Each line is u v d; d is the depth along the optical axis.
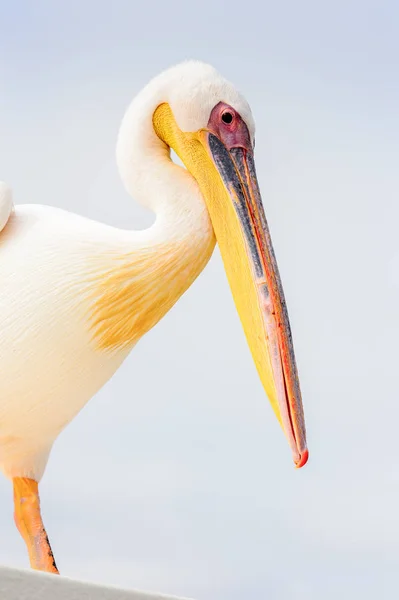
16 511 5.58
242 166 5.73
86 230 5.45
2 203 5.35
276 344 5.41
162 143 5.89
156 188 5.69
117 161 5.90
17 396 5.33
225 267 5.68
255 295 5.53
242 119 5.77
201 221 5.60
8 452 5.55
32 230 5.47
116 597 3.03
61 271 5.31
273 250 5.63
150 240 5.45
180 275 5.50
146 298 5.43
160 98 5.82
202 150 5.77
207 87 5.73
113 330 5.40
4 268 5.36
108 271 5.34
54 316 5.27
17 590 2.85
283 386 5.35
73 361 5.35
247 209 5.66
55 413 5.47
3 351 5.27
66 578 2.95
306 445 5.28
